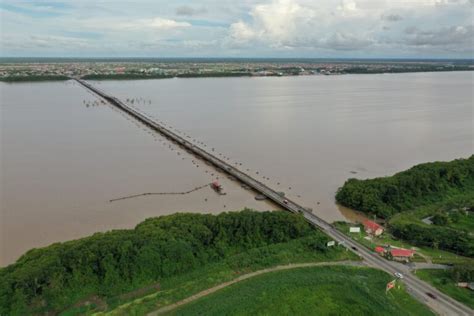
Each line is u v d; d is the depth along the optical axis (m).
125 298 79.69
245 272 88.62
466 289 84.25
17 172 151.50
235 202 131.75
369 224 112.94
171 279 85.56
